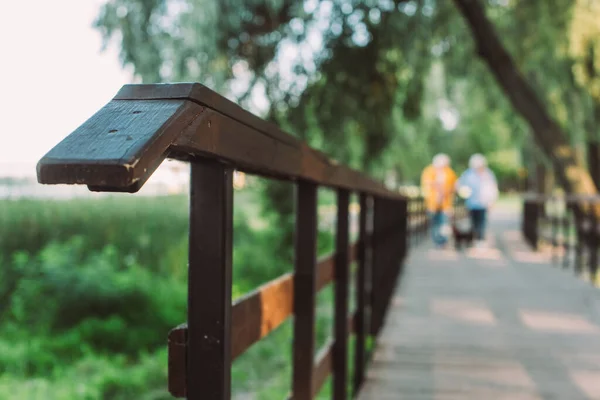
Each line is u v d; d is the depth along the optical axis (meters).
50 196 11.27
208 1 8.49
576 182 12.02
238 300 1.44
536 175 23.16
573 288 7.58
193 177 1.19
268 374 6.64
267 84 9.82
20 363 7.34
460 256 11.33
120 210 12.23
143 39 8.59
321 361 2.52
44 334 8.49
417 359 4.44
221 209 1.18
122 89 0.94
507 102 14.51
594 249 8.30
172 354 1.21
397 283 7.79
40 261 9.72
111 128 0.80
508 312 6.11
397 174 20.69
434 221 13.44
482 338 5.06
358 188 3.17
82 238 10.98
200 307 1.19
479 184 12.53
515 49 12.31
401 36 9.69
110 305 9.16
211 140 1.02
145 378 7.09
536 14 11.66
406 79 10.48
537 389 3.79
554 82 13.32
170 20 8.74
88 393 6.46
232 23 8.88
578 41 10.90
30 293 9.05
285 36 9.71
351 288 8.97
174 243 12.44
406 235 10.85
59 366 7.45
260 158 1.33
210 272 1.19
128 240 11.84
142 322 9.05
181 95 0.92
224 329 1.19
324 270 2.55
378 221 5.12
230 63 9.34
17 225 10.21
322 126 9.96
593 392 3.74
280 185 12.15
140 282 10.02
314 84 9.83
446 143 33.19
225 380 1.20
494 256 11.39
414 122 10.75
